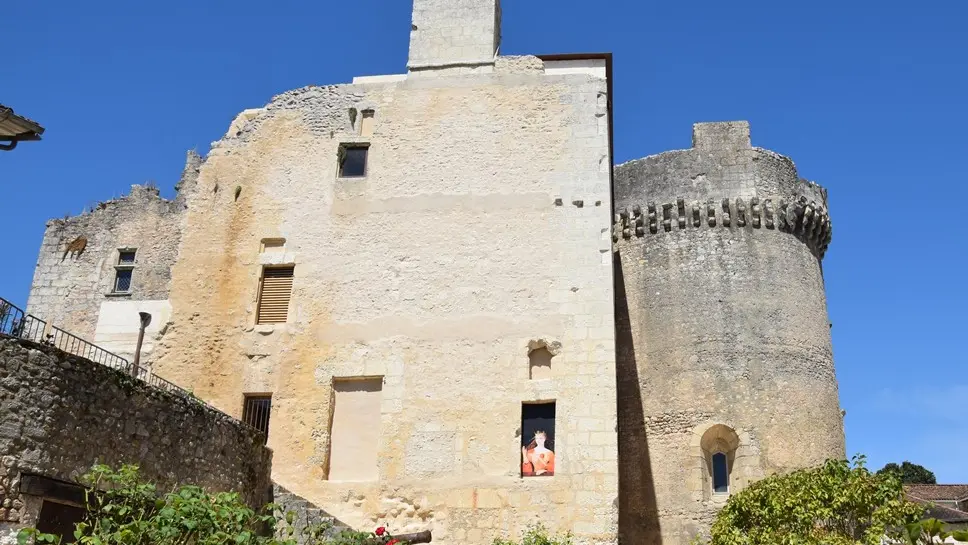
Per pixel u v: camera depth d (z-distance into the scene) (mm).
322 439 21375
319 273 23156
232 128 25562
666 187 33094
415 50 25391
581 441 20312
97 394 13438
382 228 23375
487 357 21531
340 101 25031
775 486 20391
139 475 13992
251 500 17828
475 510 20094
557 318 21656
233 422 17375
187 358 22734
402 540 19250
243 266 23547
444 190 23531
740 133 33344
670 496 28969
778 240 32031
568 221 22656
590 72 24625
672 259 32000
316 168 24344
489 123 24125
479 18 25531
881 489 18531
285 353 22422
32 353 12367
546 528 19625
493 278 22344
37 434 12195
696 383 29906
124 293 23984
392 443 21062
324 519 18828
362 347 22156
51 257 24828
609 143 25969
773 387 29594
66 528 12484
